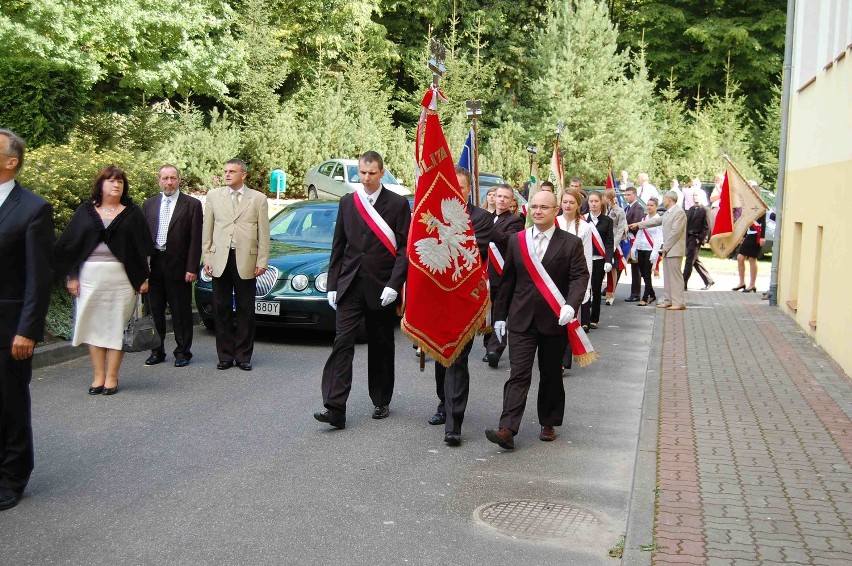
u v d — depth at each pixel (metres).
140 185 12.03
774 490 5.59
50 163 10.91
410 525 5.18
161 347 9.52
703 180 34.41
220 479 5.88
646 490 5.55
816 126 12.70
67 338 9.88
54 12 22.34
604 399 8.69
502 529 5.17
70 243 7.86
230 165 9.24
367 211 7.22
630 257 16.83
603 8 36.03
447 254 6.76
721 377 9.27
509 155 34.69
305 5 35.75
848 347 9.48
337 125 32.53
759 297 17.28
